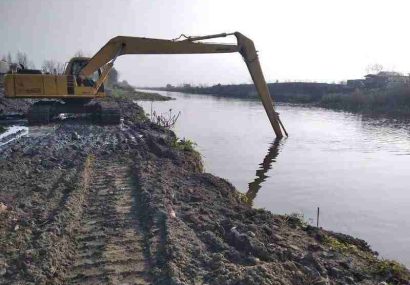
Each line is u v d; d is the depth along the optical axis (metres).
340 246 7.50
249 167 16.70
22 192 8.70
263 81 22.23
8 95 17.73
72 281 5.40
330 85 58.38
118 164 11.60
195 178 10.97
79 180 9.50
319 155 19.39
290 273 5.60
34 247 6.05
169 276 5.33
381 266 6.52
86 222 7.35
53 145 13.73
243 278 5.17
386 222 10.36
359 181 14.63
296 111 42.69
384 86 48.31
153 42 19.73
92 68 19.28
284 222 8.49
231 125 30.33
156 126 20.38
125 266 5.76
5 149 12.86
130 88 89.50
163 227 6.90
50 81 18.02
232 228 7.08
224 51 20.80
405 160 18.36
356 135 25.72
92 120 20.06
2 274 5.33
